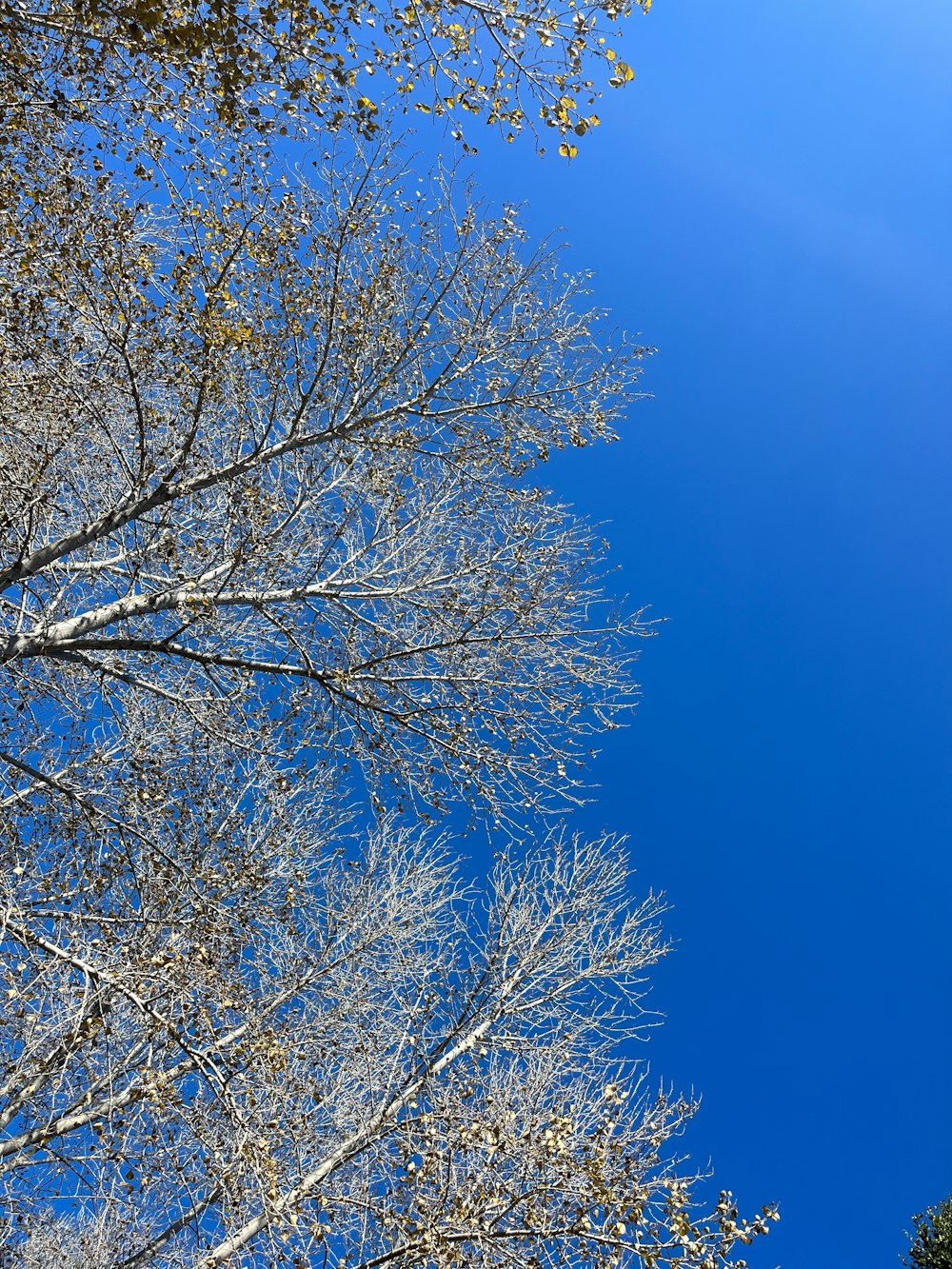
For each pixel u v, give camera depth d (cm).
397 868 954
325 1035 700
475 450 766
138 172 559
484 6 475
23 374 582
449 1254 471
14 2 498
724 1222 451
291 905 657
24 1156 493
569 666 778
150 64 538
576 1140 524
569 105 490
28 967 469
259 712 680
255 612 770
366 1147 588
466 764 704
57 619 793
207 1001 537
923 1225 1223
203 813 666
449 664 773
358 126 533
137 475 690
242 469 698
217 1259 488
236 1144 467
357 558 821
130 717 759
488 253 753
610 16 471
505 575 773
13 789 628
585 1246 470
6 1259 548
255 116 545
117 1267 605
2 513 613
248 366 689
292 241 648
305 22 492
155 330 609
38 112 546
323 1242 480
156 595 682
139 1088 461
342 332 717
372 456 791
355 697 687
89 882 582
